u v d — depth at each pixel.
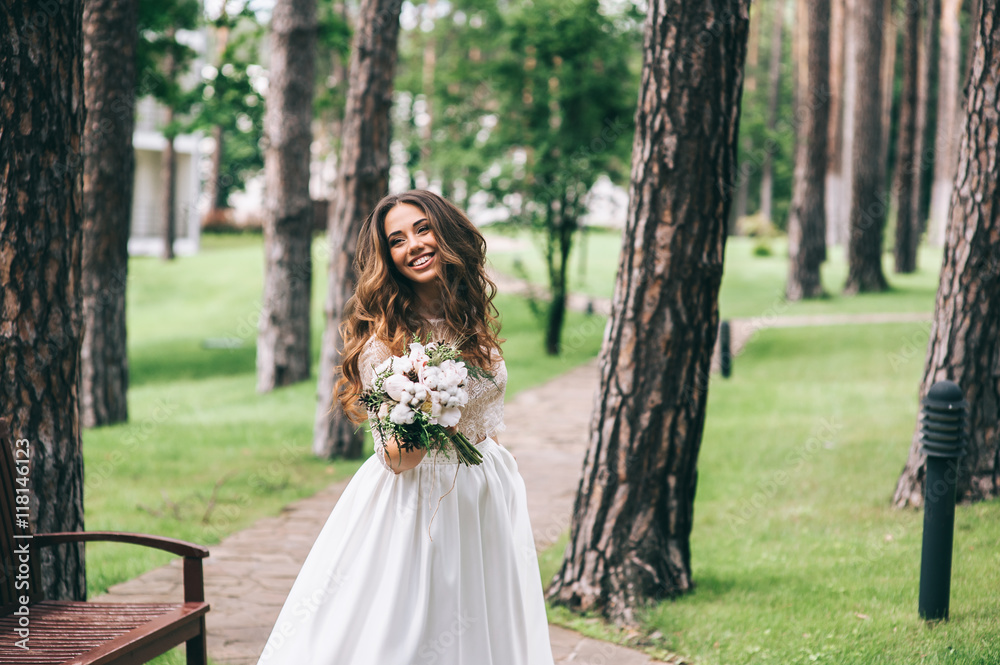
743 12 4.06
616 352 4.26
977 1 5.20
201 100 13.49
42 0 3.32
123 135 9.65
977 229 5.28
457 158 16.78
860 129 20.45
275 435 9.57
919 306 18.00
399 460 2.52
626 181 16.44
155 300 22.39
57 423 3.50
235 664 3.73
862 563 4.77
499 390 2.76
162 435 9.48
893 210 32.19
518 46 16.47
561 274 16.66
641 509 4.26
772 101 36.50
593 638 3.98
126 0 9.26
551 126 16.53
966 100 5.32
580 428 10.09
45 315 3.43
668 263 4.11
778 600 4.29
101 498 6.90
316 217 25.91
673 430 4.23
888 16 29.84
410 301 2.76
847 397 10.24
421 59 20.98
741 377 12.38
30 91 3.31
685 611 4.15
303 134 12.87
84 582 3.68
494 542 2.68
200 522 6.25
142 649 2.75
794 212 20.33
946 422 3.79
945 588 3.84
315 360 16.25
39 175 3.37
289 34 12.58
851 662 3.50
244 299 22.14
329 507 6.78
